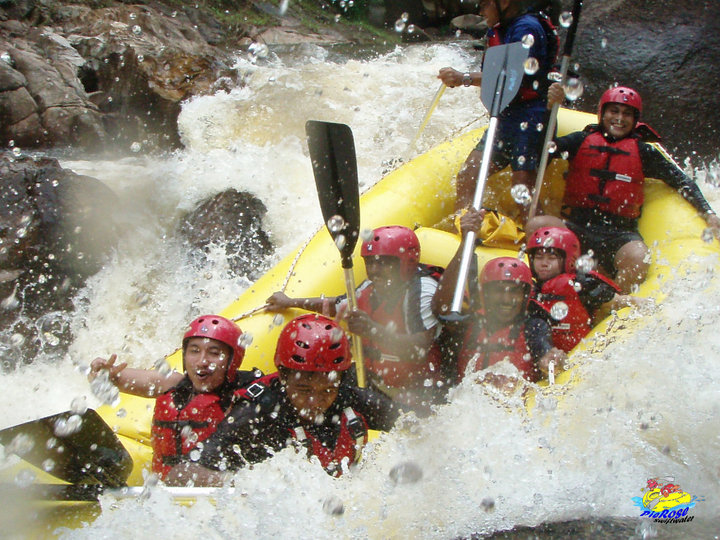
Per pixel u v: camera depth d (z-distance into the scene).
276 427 2.44
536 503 2.26
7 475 2.35
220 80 7.32
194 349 2.54
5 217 4.60
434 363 3.02
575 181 3.79
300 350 2.37
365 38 11.78
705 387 2.77
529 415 2.62
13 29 7.90
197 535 2.08
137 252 4.81
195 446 2.51
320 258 3.49
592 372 2.82
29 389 3.87
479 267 3.45
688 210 3.69
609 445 2.52
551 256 3.22
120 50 7.62
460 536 2.14
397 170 4.03
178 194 5.11
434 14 11.45
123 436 2.85
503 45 3.58
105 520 2.13
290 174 5.32
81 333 4.50
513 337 2.93
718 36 6.64
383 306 3.04
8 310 4.42
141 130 7.33
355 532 2.12
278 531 2.10
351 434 2.45
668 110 6.54
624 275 3.59
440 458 2.38
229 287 4.61
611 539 2.12
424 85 6.46
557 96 3.56
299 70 6.63
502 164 3.80
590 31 6.88
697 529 2.19
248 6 11.59
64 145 6.96
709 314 3.08
